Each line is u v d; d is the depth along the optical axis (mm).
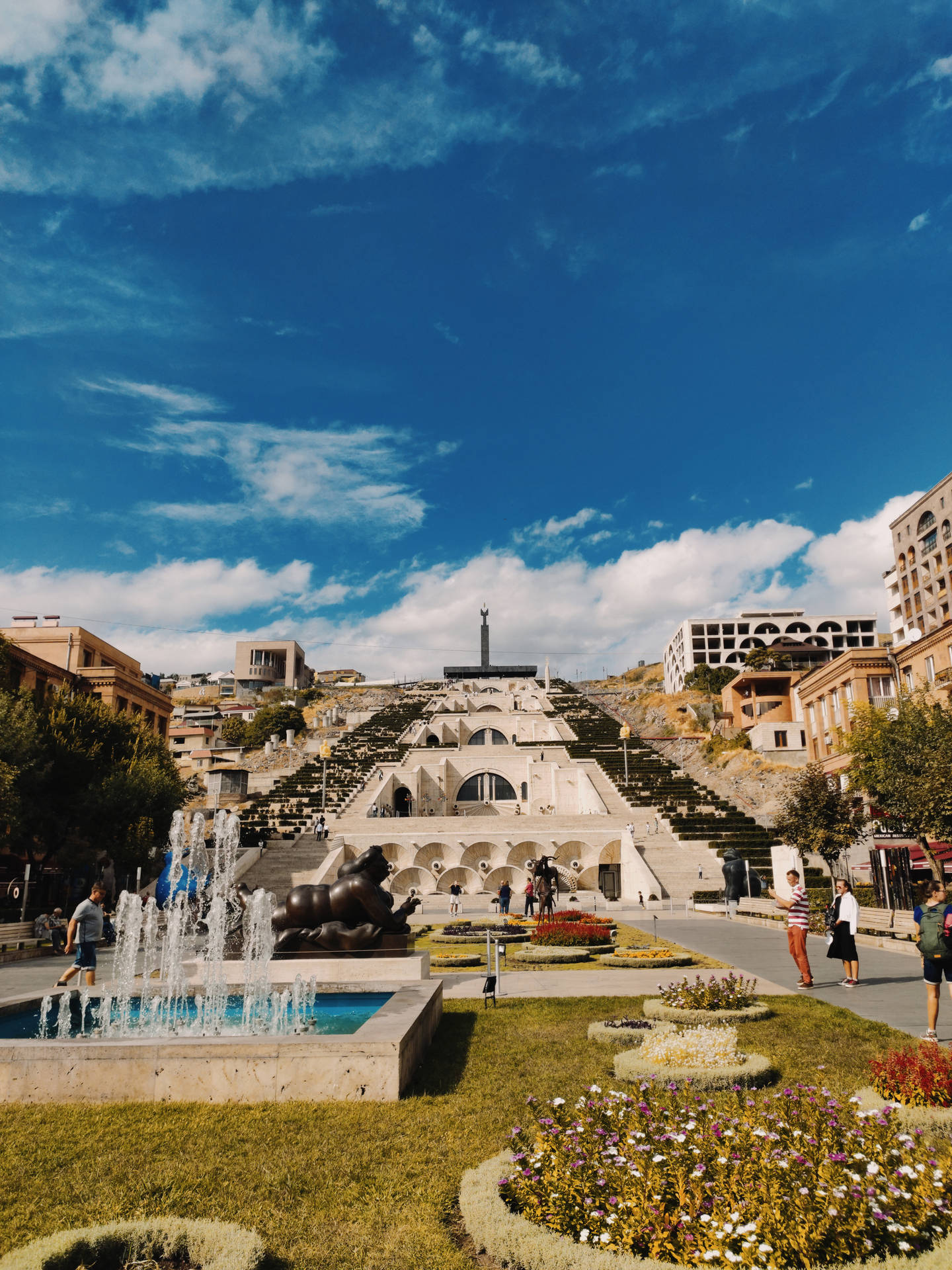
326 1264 5348
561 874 44531
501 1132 7547
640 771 65312
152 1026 11836
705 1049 9273
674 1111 6832
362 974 14148
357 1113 8109
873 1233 5023
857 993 14109
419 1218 5957
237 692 146500
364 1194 6375
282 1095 8617
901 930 22109
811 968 17422
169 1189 6500
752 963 18562
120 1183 6625
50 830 36719
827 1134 6035
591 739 83188
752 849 43469
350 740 88062
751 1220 5043
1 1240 5676
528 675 145375
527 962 20031
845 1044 10469
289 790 62500
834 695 55750
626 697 116625
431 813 67188
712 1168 5594
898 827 32406
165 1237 5480
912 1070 7531
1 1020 12047
